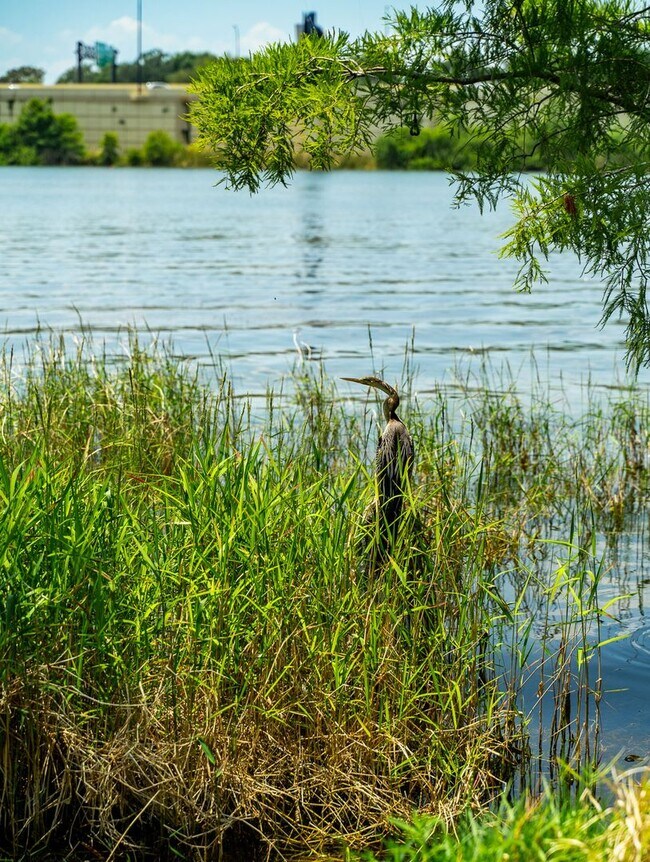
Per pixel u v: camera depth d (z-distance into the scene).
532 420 13.36
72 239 46.97
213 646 5.94
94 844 5.57
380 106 6.68
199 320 24.16
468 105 6.76
